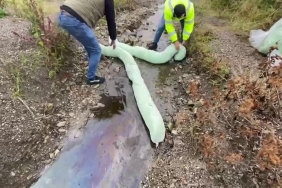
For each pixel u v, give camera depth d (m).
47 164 2.94
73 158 3.00
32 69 3.69
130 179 2.84
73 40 4.27
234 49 4.16
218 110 3.28
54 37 3.76
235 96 3.23
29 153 2.99
